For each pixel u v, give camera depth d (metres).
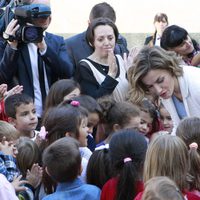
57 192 7.92
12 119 10.08
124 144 7.90
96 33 10.76
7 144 8.64
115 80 10.45
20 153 8.82
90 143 9.63
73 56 11.72
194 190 7.74
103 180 8.20
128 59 10.75
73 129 8.81
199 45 13.50
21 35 10.55
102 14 12.09
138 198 7.35
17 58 10.80
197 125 8.19
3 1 11.96
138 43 18.33
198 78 9.21
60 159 7.83
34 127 10.12
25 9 10.49
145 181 7.42
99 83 10.69
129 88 9.81
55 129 8.84
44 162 8.00
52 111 8.98
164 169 7.42
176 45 11.65
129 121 9.34
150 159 7.50
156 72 8.96
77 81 10.80
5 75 10.83
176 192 6.42
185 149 7.50
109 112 9.45
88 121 9.42
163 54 9.02
